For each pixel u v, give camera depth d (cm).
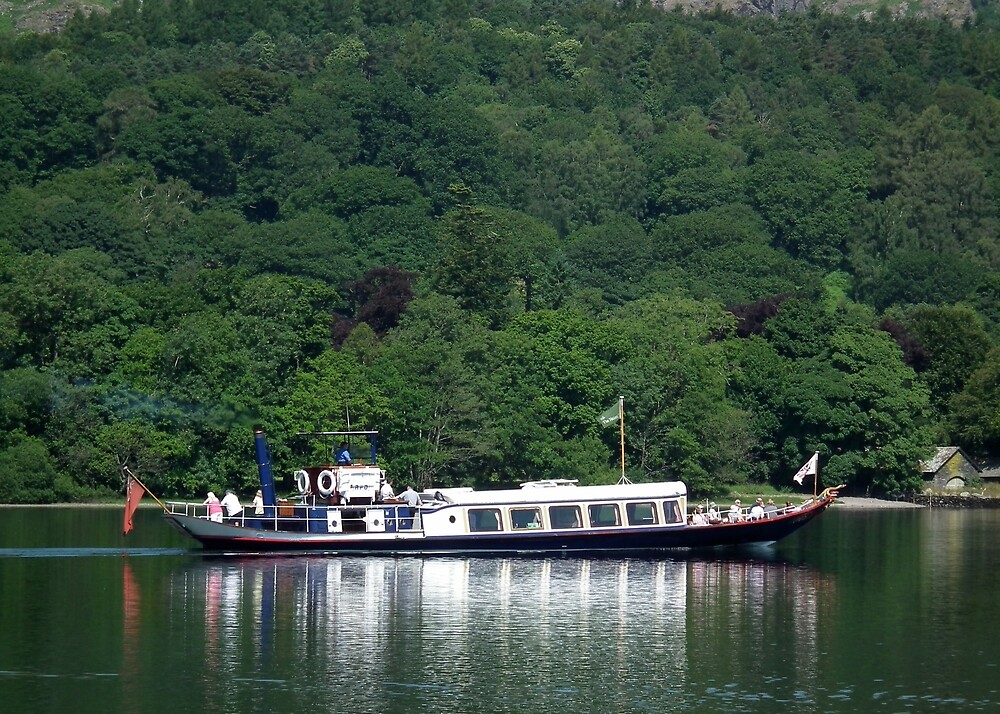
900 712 14888
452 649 17038
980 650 17275
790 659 16812
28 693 15175
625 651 17088
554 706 14950
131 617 18488
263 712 14650
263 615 18700
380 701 15025
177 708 14738
